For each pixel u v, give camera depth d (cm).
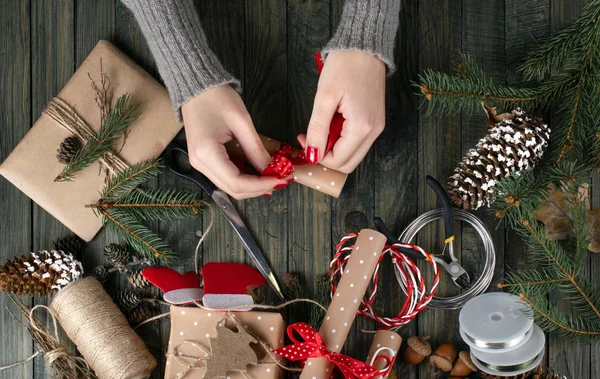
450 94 98
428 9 107
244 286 102
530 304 96
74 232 106
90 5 109
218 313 100
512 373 98
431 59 107
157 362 106
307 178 101
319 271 106
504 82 106
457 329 105
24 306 107
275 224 107
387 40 94
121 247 106
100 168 105
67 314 102
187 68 94
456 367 103
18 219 108
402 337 105
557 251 97
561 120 102
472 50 106
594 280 104
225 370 98
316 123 92
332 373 101
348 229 106
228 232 107
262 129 108
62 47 109
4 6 109
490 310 99
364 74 92
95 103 105
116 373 100
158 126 105
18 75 109
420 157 106
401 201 106
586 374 104
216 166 93
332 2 107
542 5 105
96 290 103
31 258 103
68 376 103
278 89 108
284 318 106
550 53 100
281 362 101
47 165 105
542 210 101
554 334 104
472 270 105
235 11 108
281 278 107
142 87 105
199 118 94
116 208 104
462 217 104
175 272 103
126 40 109
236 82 96
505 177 98
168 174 107
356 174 106
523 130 98
